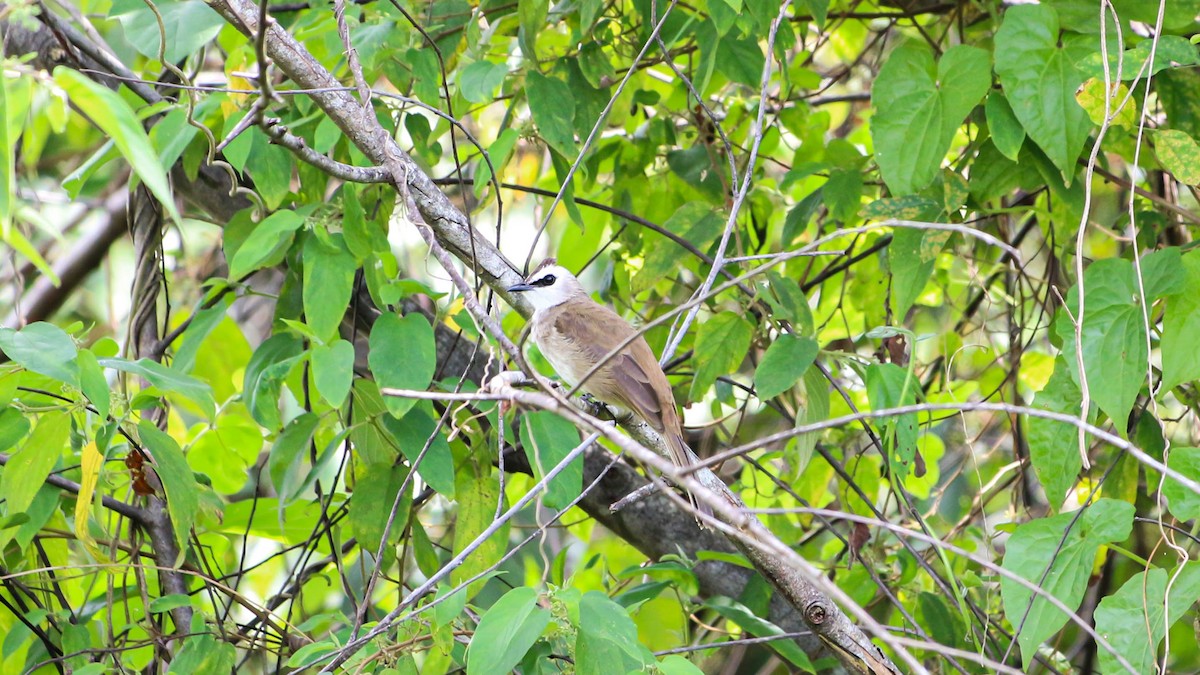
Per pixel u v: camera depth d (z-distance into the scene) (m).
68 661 9.33
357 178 7.76
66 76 5.13
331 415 9.77
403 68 10.21
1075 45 8.66
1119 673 7.38
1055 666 10.87
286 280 10.27
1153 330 9.48
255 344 15.69
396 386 8.39
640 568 9.84
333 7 9.88
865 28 14.06
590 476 10.85
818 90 13.66
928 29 13.06
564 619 7.31
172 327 14.38
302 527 11.10
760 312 10.55
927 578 11.50
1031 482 13.84
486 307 8.93
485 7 10.67
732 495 8.66
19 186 12.70
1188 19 9.04
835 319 13.23
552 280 10.95
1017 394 11.48
